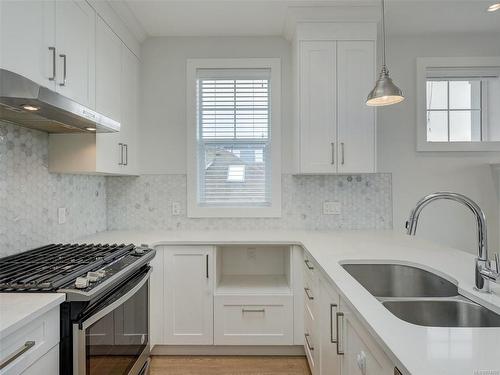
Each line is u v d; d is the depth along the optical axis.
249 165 2.82
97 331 1.26
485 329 0.84
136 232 2.62
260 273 2.76
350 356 1.15
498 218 2.77
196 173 2.79
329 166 2.47
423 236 2.79
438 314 1.18
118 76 2.34
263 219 2.78
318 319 1.73
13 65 1.31
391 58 2.79
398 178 2.79
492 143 2.76
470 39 2.79
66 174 2.17
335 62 2.45
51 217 2.00
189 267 2.26
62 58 1.64
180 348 2.33
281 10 2.40
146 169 2.80
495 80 2.83
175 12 2.40
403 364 0.67
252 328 2.26
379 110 2.80
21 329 0.95
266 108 2.82
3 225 1.61
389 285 1.66
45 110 1.36
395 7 2.37
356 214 2.78
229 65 2.77
